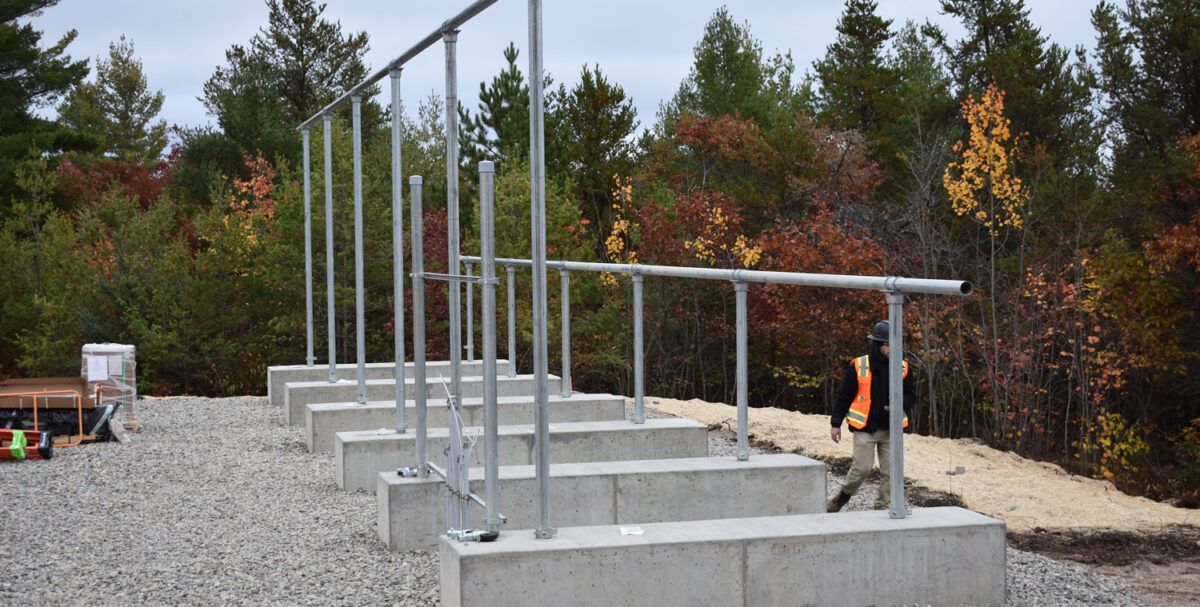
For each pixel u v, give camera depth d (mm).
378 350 22812
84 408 10836
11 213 26969
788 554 5230
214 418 12820
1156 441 20703
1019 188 21266
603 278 23562
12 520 7285
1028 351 19281
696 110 34531
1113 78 22766
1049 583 6219
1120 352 20250
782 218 26641
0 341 23734
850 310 22500
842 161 26000
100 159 38500
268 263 22156
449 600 5004
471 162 24922
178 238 26031
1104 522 8766
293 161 31375
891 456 5629
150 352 21516
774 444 11297
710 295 24422
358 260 10531
